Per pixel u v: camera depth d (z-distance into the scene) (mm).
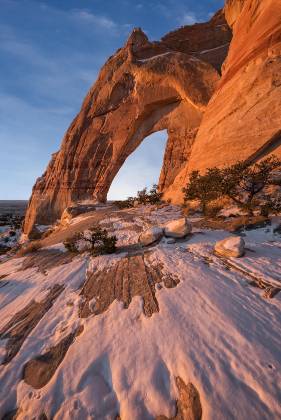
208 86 33312
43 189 48594
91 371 4270
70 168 45500
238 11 33312
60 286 7969
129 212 21344
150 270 7672
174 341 4418
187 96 34594
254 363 3707
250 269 6527
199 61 34000
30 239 35281
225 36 37094
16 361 4859
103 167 43250
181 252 8812
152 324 4996
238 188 15461
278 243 8461
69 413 3645
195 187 15633
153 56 39188
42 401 3898
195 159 23141
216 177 13758
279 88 17578
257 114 18203
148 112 39938
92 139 44125
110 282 7457
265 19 20891
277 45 19250
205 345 4191
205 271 6879
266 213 11273
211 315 4902
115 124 42188
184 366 3895
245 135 18297
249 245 8531
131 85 40469
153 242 10367
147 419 3373
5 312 7121
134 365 4164
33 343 5305
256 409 3119
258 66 19969
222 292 5660
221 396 3352
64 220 31062
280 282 5691
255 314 4754
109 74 43094
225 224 11625
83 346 4863
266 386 3350
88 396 3846
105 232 11227
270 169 12750
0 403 4020
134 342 4648
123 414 3510
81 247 12352
